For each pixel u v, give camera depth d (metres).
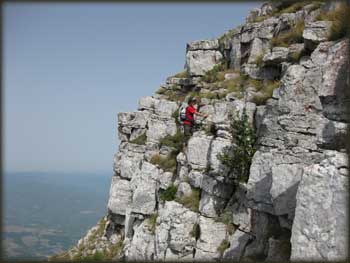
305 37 14.61
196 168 20.28
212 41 29.39
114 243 29.98
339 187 9.41
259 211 15.66
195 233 18.70
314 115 13.12
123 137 34.62
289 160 13.28
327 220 9.38
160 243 19.53
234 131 18.31
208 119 21.44
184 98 30.08
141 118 33.44
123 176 31.39
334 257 8.98
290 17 20.89
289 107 13.77
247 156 17.20
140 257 21.88
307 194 10.00
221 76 25.56
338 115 11.28
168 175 24.48
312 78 13.41
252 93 19.05
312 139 12.98
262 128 15.45
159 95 33.56
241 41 25.50
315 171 10.05
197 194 20.16
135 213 25.31
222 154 18.55
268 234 14.90
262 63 20.02
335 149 11.09
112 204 30.55
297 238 9.84
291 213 12.69
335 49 11.94
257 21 25.39
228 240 17.08
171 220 19.66
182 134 27.39
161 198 23.36
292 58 16.55
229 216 17.73
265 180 14.59
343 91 11.27
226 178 18.22
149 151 29.16
